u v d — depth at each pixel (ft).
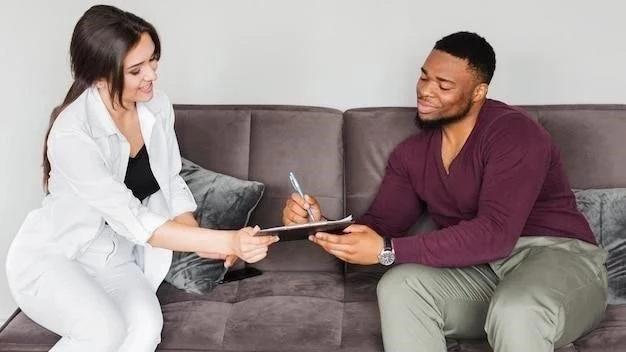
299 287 7.87
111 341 6.63
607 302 7.45
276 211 8.44
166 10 9.55
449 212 7.54
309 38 9.54
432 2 9.34
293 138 8.48
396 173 7.88
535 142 7.00
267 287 7.88
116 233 7.44
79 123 6.85
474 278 7.04
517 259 7.06
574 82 9.51
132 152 7.45
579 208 7.88
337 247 6.84
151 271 7.65
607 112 8.28
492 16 9.34
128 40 6.59
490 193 6.94
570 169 8.19
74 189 6.86
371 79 9.61
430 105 7.19
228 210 8.11
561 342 6.59
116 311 6.76
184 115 8.59
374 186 8.38
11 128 9.86
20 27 9.59
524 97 9.58
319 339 6.89
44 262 6.91
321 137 8.49
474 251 6.75
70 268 6.97
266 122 8.53
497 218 6.82
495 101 7.50
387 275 6.85
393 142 8.37
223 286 7.97
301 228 6.63
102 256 7.32
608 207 7.80
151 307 6.94
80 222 7.06
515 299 6.31
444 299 6.84
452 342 6.98
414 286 6.71
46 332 7.06
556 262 6.75
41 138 9.89
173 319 7.25
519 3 9.29
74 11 9.57
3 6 9.52
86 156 6.78
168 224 6.94
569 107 8.39
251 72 9.69
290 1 9.44
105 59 6.61
